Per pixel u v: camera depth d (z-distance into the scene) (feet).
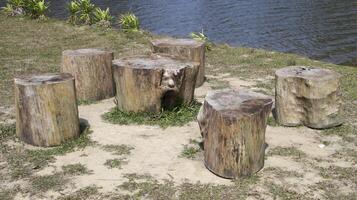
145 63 21.61
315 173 16.46
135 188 15.60
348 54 42.68
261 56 34.09
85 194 15.29
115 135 19.85
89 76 23.80
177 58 22.72
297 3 70.33
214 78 28.50
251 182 15.76
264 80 27.81
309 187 15.51
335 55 42.55
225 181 15.93
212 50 36.22
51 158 17.76
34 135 18.60
